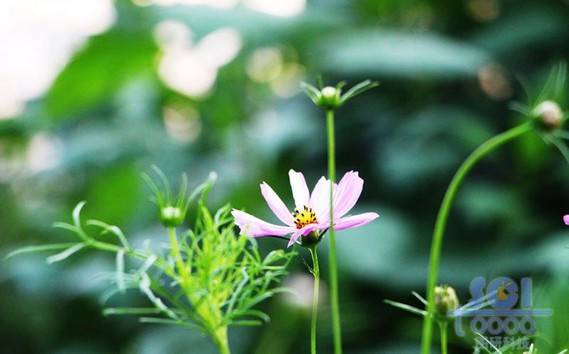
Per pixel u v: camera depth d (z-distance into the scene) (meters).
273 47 1.88
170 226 0.66
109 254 1.85
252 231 0.65
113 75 1.93
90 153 2.05
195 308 0.65
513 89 1.70
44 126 2.16
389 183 1.63
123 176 1.86
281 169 1.77
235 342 1.51
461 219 1.55
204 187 0.67
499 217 1.50
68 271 1.98
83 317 1.91
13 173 2.35
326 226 0.64
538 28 1.65
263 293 0.66
